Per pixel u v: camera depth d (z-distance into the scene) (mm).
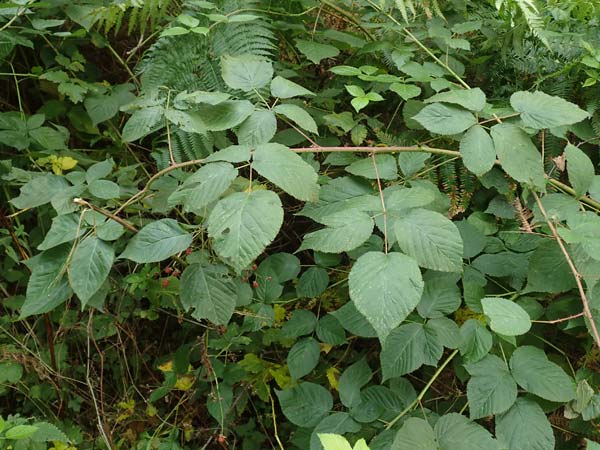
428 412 683
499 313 572
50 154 898
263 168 575
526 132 646
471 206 823
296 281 875
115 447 877
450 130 639
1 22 889
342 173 884
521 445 596
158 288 788
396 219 582
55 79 905
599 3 798
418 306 683
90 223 624
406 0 817
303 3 903
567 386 608
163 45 837
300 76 946
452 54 899
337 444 450
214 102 651
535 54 837
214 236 540
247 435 896
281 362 887
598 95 780
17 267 926
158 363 940
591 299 611
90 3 932
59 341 902
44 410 906
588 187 674
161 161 787
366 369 729
